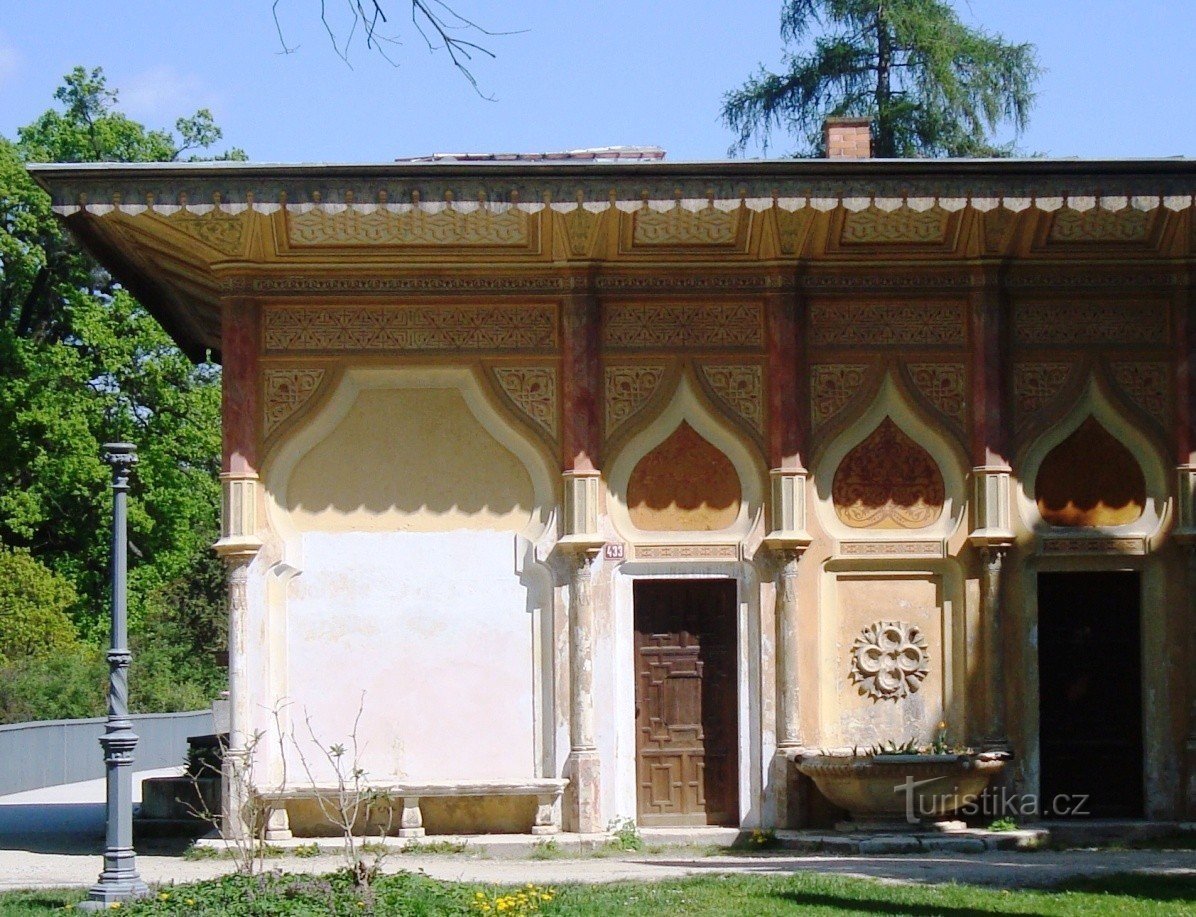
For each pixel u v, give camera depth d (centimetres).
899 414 1611
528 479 1598
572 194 1469
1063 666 1614
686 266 1602
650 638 1602
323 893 1120
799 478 1588
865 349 1611
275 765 1556
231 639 1558
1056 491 1614
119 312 3356
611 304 1605
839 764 1511
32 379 3219
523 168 1463
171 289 1798
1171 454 1612
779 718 1580
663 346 1605
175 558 3503
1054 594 1620
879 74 3066
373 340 1592
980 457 1595
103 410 3359
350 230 1554
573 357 1584
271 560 1571
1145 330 1623
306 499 1588
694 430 1605
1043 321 1620
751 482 1603
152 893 1184
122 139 3462
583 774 1555
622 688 1587
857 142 1744
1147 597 1608
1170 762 1595
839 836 1523
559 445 1592
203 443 3488
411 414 1598
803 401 1602
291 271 1586
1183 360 1609
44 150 3372
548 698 1577
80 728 3106
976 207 1480
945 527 1606
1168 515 1606
